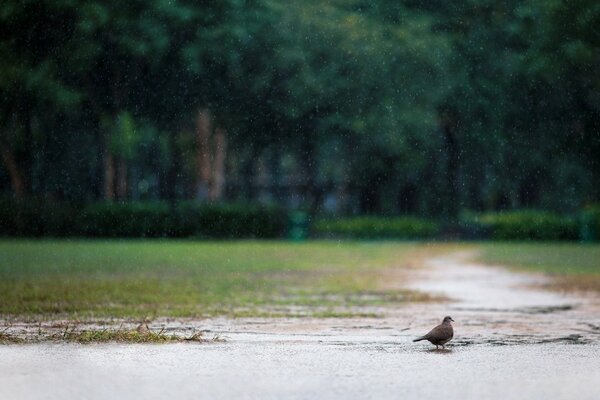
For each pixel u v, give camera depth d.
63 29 89.75
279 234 96.81
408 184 115.44
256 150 106.50
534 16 102.31
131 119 93.88
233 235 95.19
